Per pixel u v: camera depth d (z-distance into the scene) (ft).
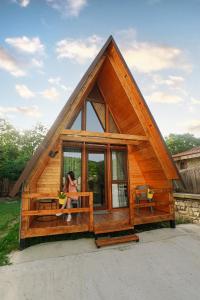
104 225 16.87
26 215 14.62
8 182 49.01
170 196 20.79
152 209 22.20
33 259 12.50
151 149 21.15
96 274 10.60
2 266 11.48
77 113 24.00
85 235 17.35
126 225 17.51
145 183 25.94
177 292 8.93
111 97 24.49
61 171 21.43
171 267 11.44
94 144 24.00
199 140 105.70
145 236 17.22
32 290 9.11
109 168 24.31
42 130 76.13
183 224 22.22
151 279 10.09
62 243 15.40
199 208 22.80
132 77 19.42
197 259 12.60
